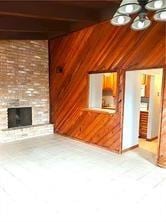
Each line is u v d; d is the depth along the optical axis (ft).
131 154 15.37
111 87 22.63
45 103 21.34
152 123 19.17
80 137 18.53
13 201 9.08
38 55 20.31
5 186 10.43
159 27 12.55
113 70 15.29
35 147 16.81
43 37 19.22
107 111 16.22
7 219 7.85
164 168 12.75
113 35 15.01
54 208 8.59
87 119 17.66
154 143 18.51
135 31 13.73
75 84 18.48
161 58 12.66
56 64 20.34
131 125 16.31
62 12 13.29
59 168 12.71
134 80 16.14
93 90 17.89
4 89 18.21
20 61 19.03
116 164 13.41
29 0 10.94
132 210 8.50
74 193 9.80
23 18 14.98
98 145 16.93
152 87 18.84
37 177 11.47
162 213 8.32
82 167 12.88
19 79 19.12
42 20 15.89
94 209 8.55
